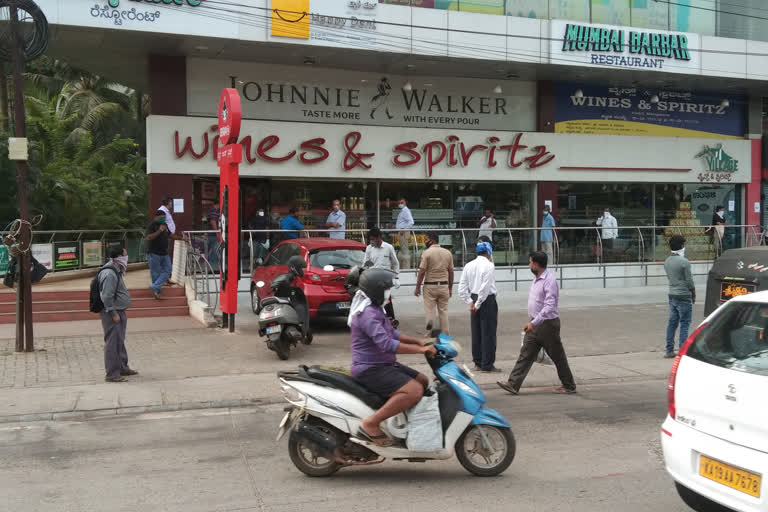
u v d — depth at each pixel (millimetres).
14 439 6695
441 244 18172
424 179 20359
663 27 20875
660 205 23453
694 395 4320
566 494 5062
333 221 18203
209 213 18688
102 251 17844
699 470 4199
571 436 6641
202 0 16016
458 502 4902
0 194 17875
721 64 21141
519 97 21719
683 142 23297
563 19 19719
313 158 19062
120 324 9008
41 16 10766
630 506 4820
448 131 20406
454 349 5375
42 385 8742
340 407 5246
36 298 13633
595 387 9039
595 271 19625
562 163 21734
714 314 4625
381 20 17562
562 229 19297
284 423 5496
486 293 9625
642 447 6266
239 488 5230
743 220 24578
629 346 11789
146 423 7316
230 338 11930
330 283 12148
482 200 21328
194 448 6348
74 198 19719
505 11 19297
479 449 5531
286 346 10273
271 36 16594
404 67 19594
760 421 3885
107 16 15312
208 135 18031
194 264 14188
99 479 5453
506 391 8711
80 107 27141
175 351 10875
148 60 17938
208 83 18484
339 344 11656
